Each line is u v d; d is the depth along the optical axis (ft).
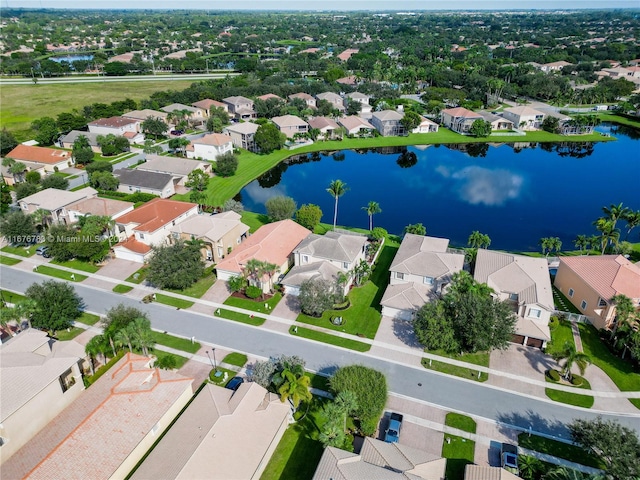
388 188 383.24
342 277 207.31
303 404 156.04
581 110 614.34
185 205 280.51
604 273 203.62
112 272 239.09
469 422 150.61
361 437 142.92
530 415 154.10
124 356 161.48
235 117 558.15
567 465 135.64
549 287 198.59
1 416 128.47
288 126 495.82
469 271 229.25
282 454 137.90
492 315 171.01
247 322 200.13
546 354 183.11
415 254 219.20
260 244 233.35
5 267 243.19
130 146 447.42
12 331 188.44
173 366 171.53
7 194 303.68
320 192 372.38
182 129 492.54
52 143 446.19
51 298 189.37
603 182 397.60
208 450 125.59
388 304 202.39
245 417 137.59
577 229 308.19
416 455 129.29
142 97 636.07
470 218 325.21
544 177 410.52
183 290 222.89
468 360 179.42
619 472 118.83
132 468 130.72
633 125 552.00
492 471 124.16
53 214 278.87
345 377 151.84
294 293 220.02
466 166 440.04
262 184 386.73
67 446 125.80
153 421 137.39
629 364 177.78
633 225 263.29
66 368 147.84
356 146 480.23
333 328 197.06
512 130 537.65
